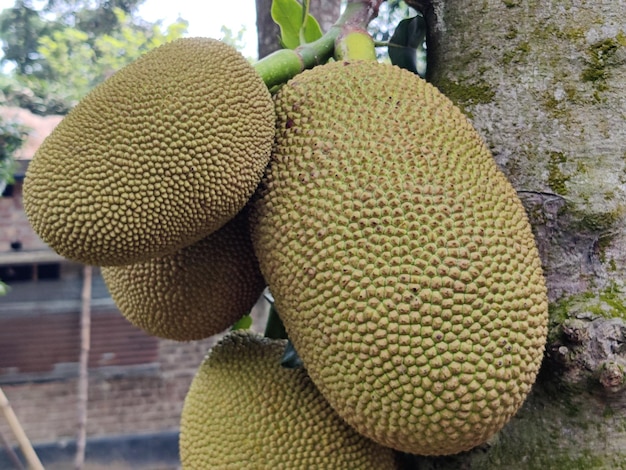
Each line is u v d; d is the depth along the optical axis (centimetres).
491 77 68
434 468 68
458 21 71
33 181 57
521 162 65
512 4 68
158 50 62
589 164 64
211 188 58
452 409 52
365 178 56
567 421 61
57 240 58
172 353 316
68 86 318
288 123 63
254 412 69
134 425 310
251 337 77
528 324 54
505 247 54
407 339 52
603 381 58
